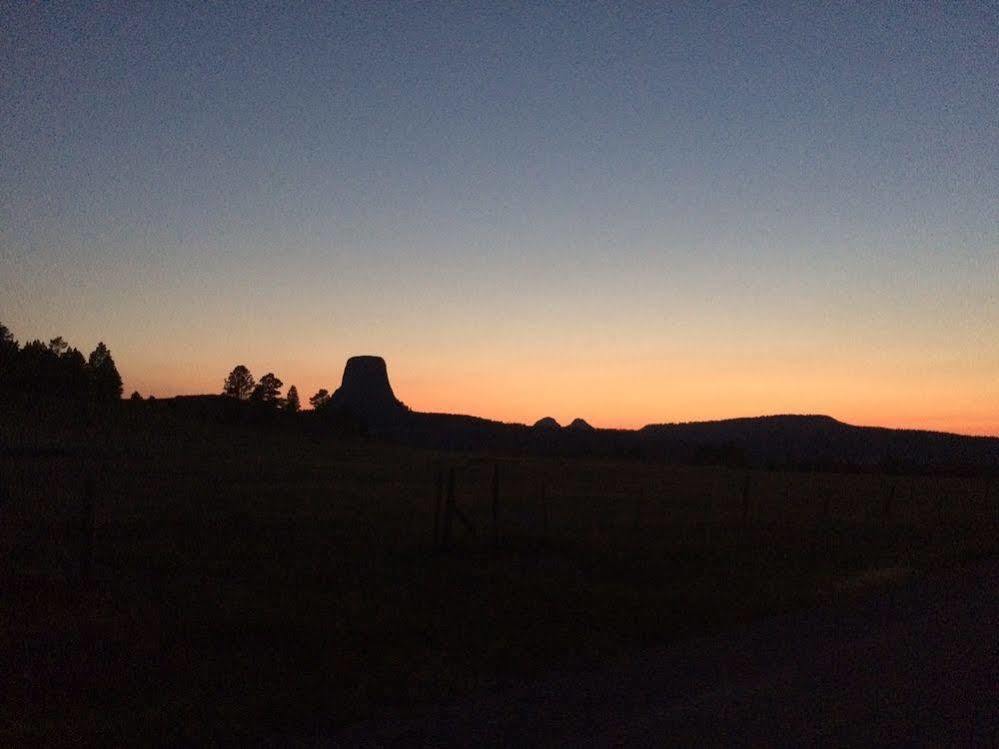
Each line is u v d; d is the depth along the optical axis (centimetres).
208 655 1012
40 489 3288
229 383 13875
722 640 1147
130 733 733
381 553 1903
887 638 1155
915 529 2906
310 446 9056
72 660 981
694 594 1480
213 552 1861
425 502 3275
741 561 1945
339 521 2519
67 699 835
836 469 9950
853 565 1995
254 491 3644
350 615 1237
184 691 866
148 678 912
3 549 1784
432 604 1353
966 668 969
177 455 6131
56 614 1212
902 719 756
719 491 4628
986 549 2434
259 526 2361
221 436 8800
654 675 942
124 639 1083
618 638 1148
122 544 1939
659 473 6625
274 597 1367
